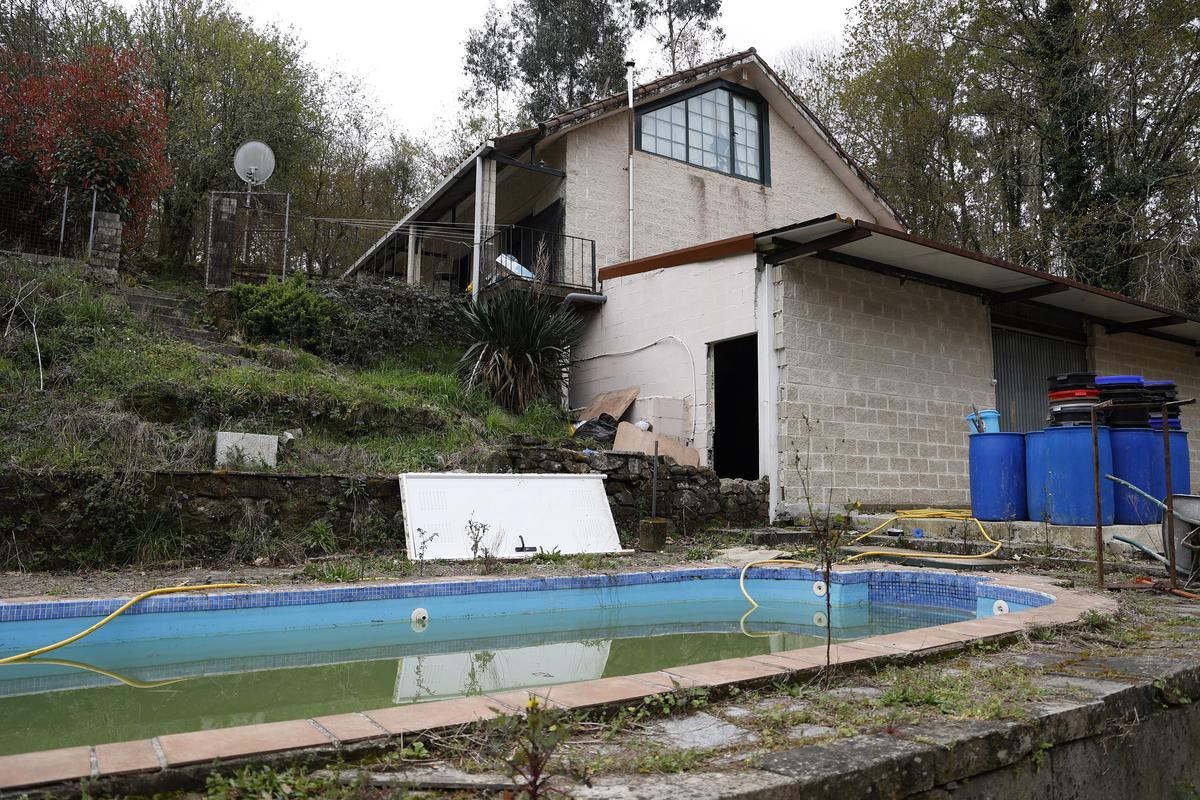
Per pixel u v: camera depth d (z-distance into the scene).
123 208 10.88
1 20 15.14
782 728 2.09
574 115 11.89
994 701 2.21
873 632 4.79
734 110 14.08
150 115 11.69
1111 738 2.32
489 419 8.84
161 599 4.37
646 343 10.58
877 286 9.53
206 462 6.57
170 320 9.50
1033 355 11.19
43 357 7.34
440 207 14.03
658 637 4.67
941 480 9.83
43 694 3.25
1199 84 15.88
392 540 6.78
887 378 9.48
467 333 10.27
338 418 7.86
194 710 2.97
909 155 18.88
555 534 7.11
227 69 16.36
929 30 17.95
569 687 2.36
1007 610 4.84
